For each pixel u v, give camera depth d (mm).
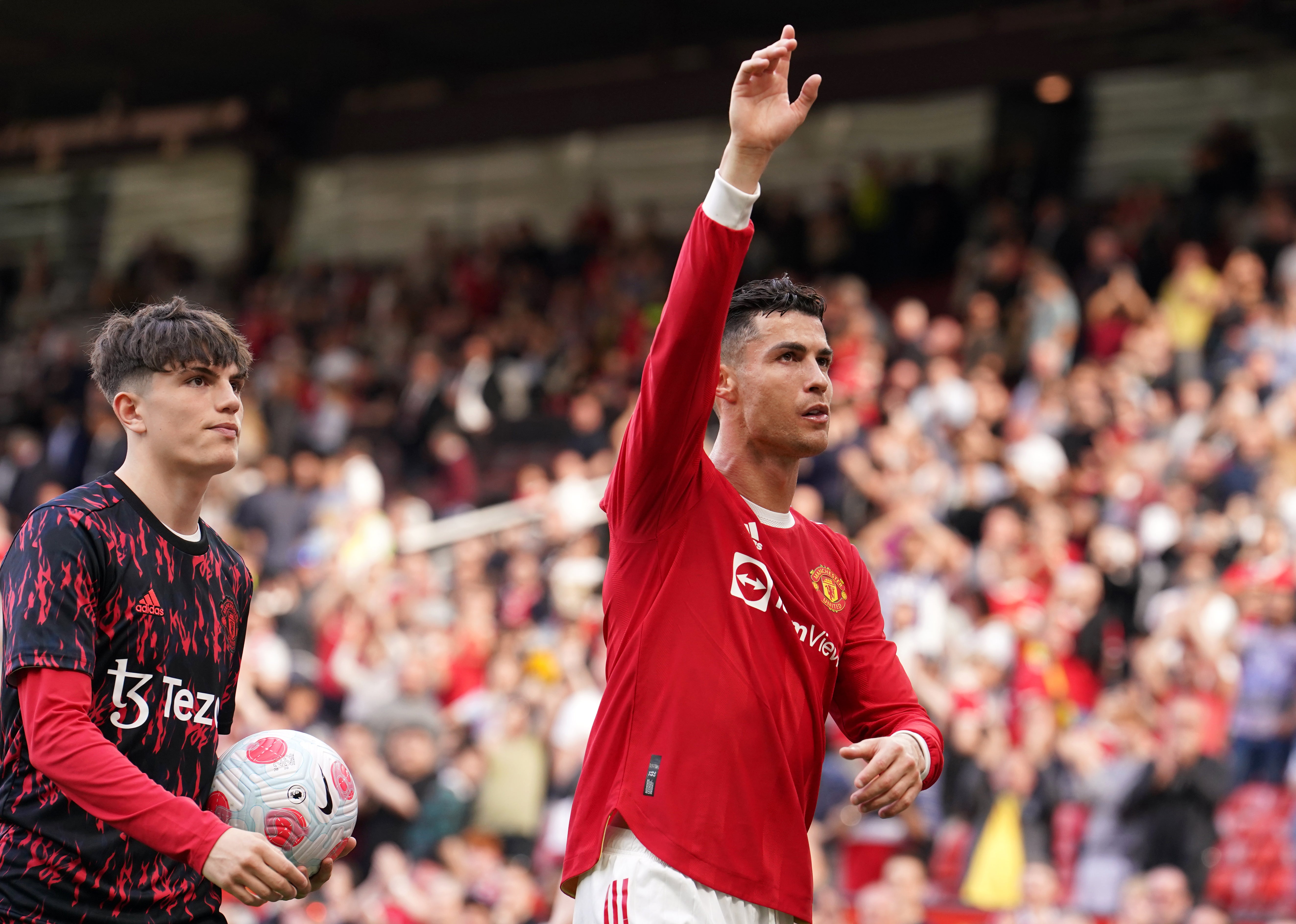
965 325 17688
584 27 22953
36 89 27125
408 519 16797
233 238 29422
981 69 19344
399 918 11281
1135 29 18203
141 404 3725
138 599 3596
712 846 3523
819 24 22141
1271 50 17859
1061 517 12242
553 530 15234
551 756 11852
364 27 23359
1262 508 11750
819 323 3932
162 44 24562
